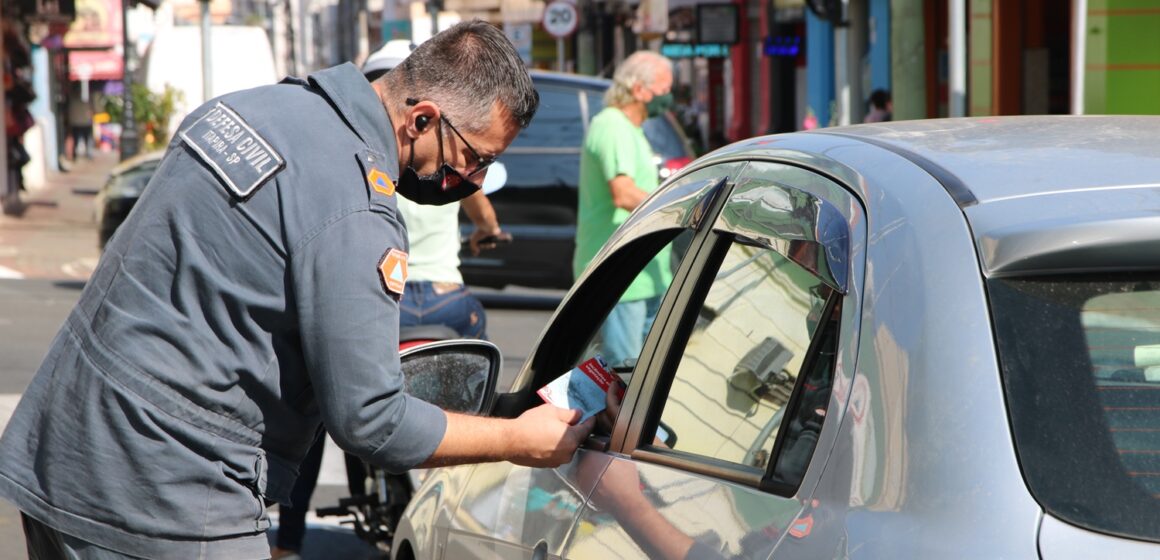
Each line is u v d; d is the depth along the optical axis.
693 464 2.39
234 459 2.45
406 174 2.60
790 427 2.15
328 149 2.43
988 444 1.79
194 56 27.91
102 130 59.25
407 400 2.47
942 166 2.16
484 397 2.91
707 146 35.31
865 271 2.08
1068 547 1.70
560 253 12.34
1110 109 13.95
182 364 2.40
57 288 14.29
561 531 2.68
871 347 1.99
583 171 6.75
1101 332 1.88
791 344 2.27
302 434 2.54
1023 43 17.48
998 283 1.91
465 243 12.43
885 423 1.90
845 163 2.33
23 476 2.51
